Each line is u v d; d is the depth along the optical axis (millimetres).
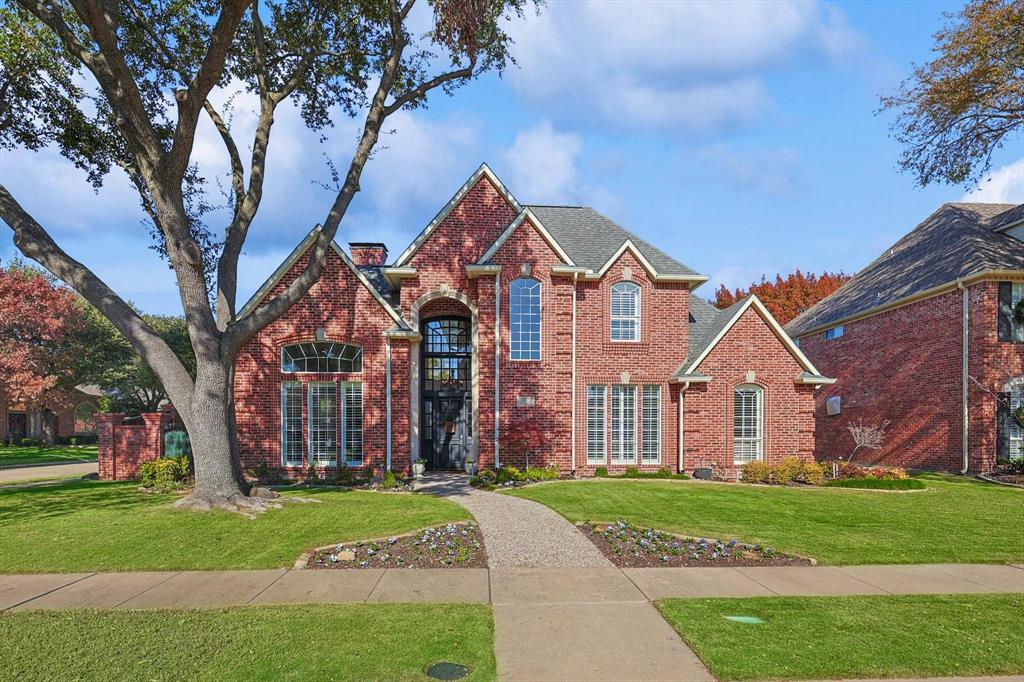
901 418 23812
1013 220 22875
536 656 5703
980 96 20312
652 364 20781
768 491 16031
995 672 5410
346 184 14641
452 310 21422
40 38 14977
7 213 13078
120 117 12398
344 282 19109
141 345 13141
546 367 19453
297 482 18266
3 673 5305
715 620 6633
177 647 5852
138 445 19859
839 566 9109
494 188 20375
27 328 39062
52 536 10523
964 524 11961
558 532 10922
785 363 20453
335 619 6629
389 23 16391
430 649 5801
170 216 12859
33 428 53688
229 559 9250
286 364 19031
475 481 17375
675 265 21641
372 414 18781
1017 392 20016
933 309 22188
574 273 19719
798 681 5242
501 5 15008
